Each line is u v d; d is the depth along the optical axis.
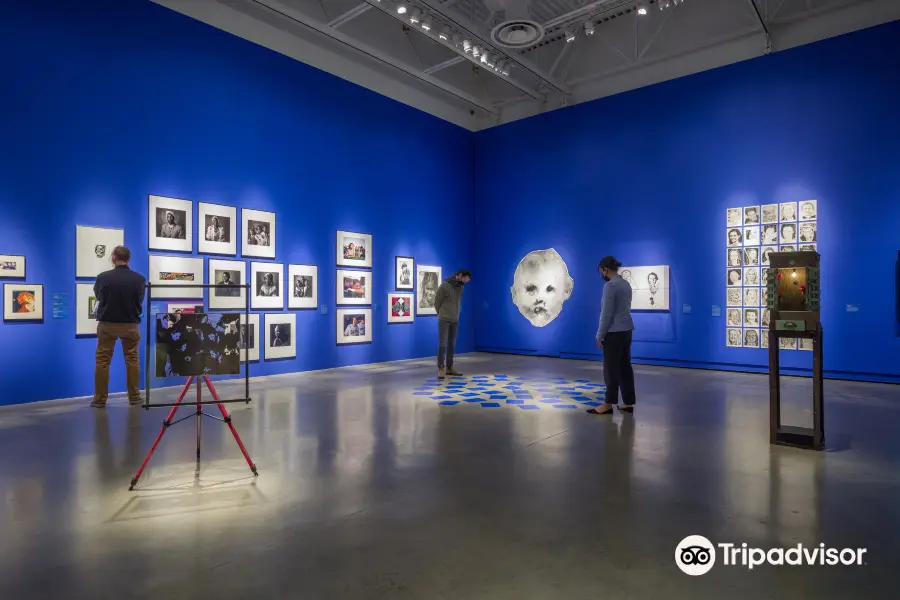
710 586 2.14
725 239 8.85
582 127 10.62
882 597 2.07
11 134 5.87
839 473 3.56
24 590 2.11
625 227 10.01
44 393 6.12
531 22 7.42
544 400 6.21
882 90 7.51
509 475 3.53
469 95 11.34
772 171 8.40
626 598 2.05
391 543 2.53
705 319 9.05
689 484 3.34
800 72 8.17
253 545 2.50
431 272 11.18
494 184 12.01
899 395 6.58
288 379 7.88
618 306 5.42
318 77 9.06
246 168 8.01
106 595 2.08
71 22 6.31
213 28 7.66
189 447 4.20
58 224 6.21
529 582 2.17
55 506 2.99
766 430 4.75
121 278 5.77
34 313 6.05
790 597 2.07
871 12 7.65
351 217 9.58
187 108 7.35
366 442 4.36
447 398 6.33
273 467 3.69
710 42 9.08
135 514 2.88
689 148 9.26
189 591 2.10
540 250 11.20
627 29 10.11
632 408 5.58
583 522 2.77
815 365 4.14
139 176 6.87
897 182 7.38
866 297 7.61
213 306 7.57
